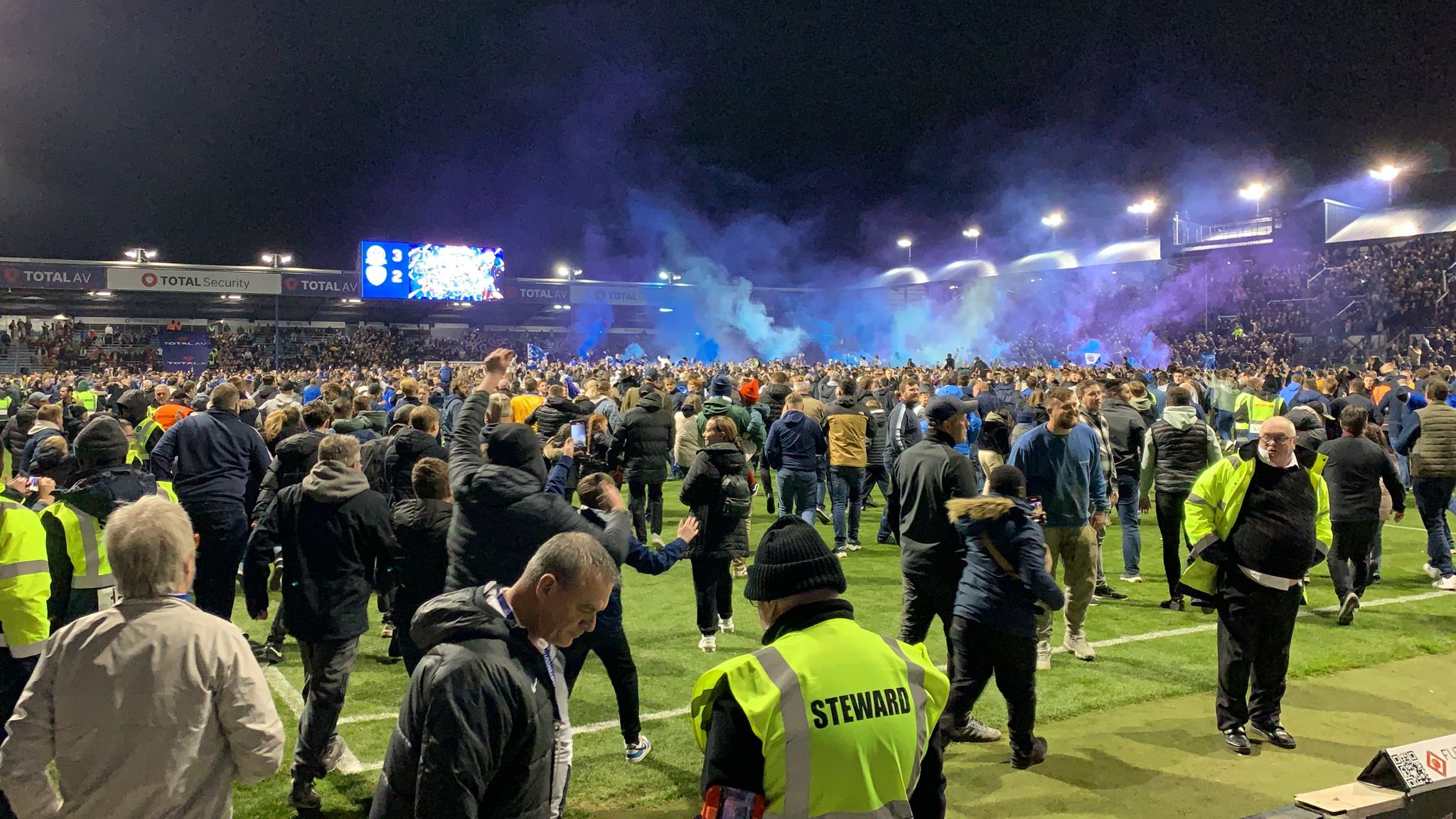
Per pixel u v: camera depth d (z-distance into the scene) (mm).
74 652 2477
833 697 2135
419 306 54812
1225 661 5082
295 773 4312
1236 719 5039
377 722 5434
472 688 2168
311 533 4465
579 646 4473
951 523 5027
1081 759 4934
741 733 2111
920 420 11211
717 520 6574
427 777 2107
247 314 53875
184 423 6176
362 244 43500
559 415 9414
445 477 4816
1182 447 7699
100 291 39438
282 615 4559
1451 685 6043
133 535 2535
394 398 14320
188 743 2494
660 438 9930
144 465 9453
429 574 4648
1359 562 7641
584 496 4684
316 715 4352
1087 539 6414
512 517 3947
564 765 2643
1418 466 8680
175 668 2490
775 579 2309
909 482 5250
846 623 2299
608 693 5957
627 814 4316
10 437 10172
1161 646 6891
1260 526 4965
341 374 26000
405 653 4680
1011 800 4461
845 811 2104
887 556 10062
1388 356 33281
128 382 21266
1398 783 2980
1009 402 14539
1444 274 33969
